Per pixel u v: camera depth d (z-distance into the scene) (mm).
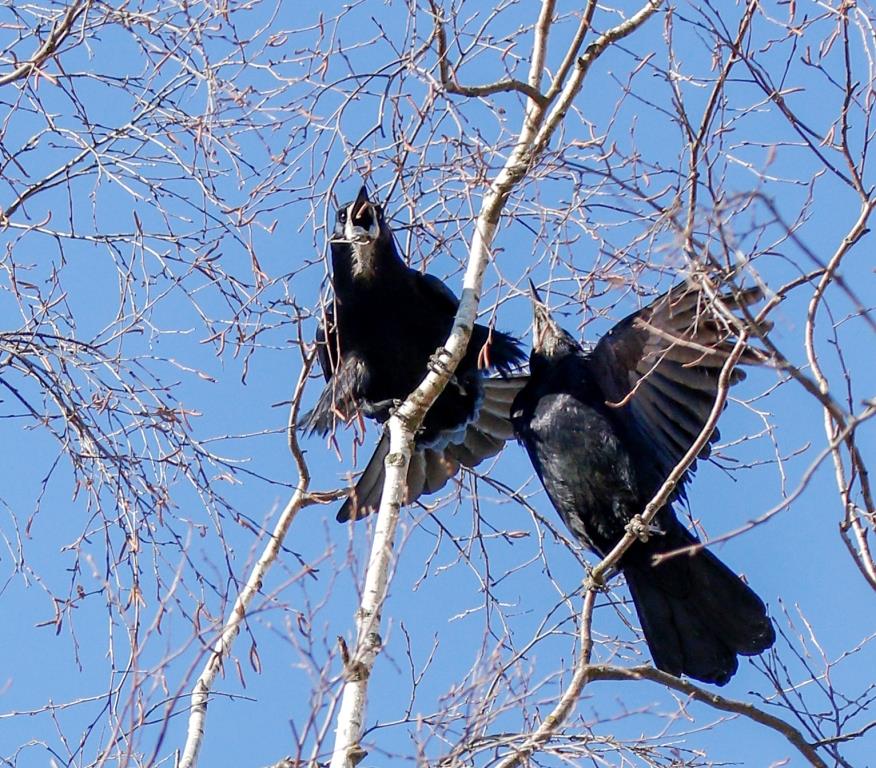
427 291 12758
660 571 11180
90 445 8672
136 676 7309
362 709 7777
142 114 9258
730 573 11039
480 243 10039
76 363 8875
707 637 11031
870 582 7809
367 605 8180
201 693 8609
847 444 7684
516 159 9719
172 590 7605
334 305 10094
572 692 8789
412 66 9141
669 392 11500
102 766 7316
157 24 9109
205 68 9031
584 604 9531
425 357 12875
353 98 9211
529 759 8203
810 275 7773
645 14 9898
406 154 9297
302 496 10438
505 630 9742
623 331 11781
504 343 13078
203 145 9102
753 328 7168
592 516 11797
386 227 12508
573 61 9781
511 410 12586
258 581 9336
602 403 11867
